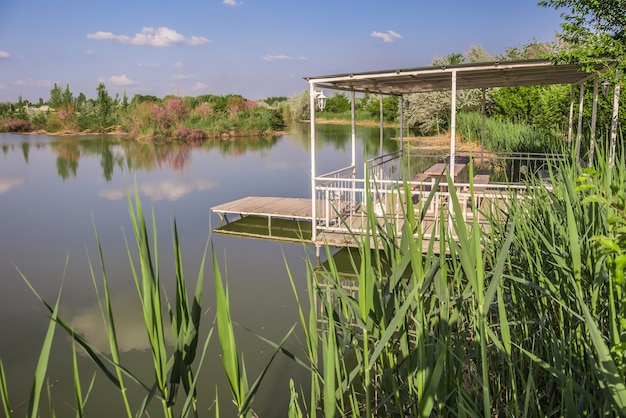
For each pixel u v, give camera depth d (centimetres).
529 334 269
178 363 151
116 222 948
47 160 1941
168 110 3123
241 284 608
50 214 1023
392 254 193
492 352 258
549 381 222
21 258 742
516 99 1636
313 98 714
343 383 178
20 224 945
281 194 1198
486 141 1536
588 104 1008
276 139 2895
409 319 266
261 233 855
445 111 2117
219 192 1241
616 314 183
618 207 165
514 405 178
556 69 695
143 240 142
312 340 185
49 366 426
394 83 855
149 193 1237
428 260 184
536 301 253
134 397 373
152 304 144
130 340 466
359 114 4122
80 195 1224
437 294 186
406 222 176
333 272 193
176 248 151
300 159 1862
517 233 304
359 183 874
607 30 660
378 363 226
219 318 143
